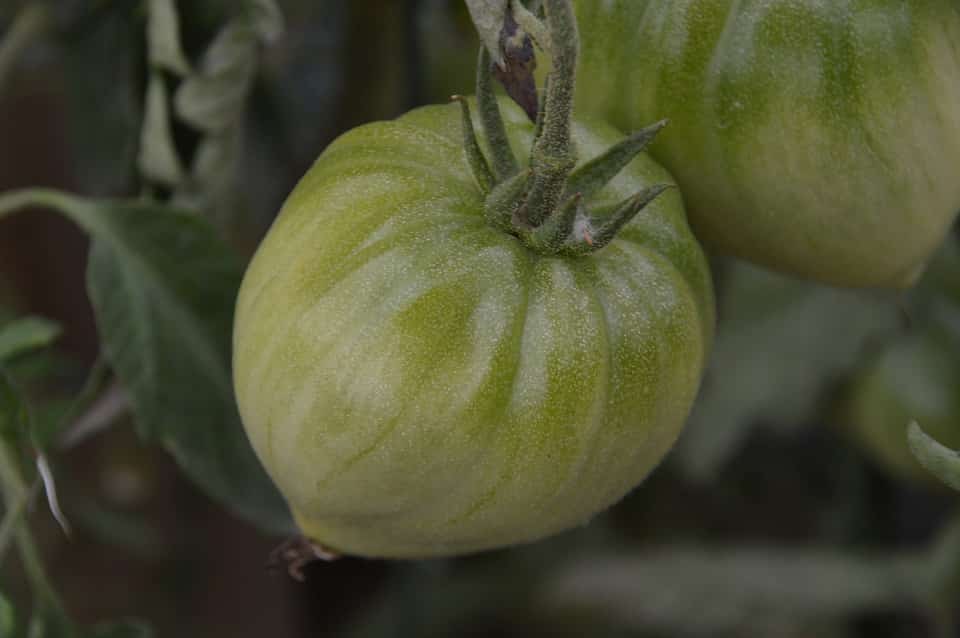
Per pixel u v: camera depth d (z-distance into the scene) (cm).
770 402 60
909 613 74
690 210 37
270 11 43
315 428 34
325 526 36
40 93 66
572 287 34
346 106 52
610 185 35
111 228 42
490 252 34
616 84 37
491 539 36
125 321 42
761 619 68
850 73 36
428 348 34
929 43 36
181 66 42
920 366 58
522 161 35
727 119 36
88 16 49
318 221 35
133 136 46
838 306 60
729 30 36
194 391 42
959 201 38
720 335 61
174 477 69
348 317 34
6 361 42
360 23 51
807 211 37
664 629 71
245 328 35
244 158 53
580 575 72
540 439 34
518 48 35
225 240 43
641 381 35
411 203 35
